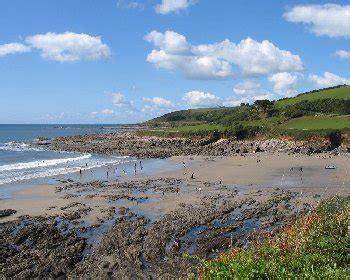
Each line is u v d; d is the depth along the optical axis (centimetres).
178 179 6000
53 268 2641
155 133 13450
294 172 6475
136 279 2473
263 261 1188
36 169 7231
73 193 5003
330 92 14125
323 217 1623
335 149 9131
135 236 3206
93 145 12381
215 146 10769
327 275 1116
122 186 5431
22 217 3838
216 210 3981
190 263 2653
